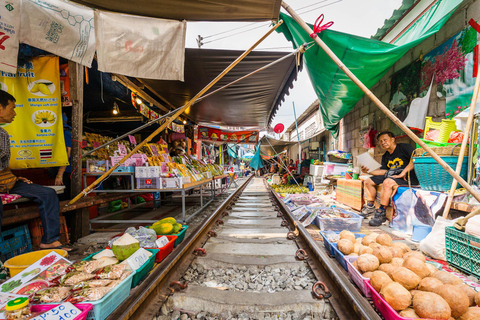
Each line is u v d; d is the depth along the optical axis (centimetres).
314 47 422
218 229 395
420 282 157
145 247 221
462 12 371
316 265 232
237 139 1115
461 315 137
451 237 237
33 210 299
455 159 313
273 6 253
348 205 582
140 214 546
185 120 933
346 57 421
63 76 360
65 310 122
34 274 162
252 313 171
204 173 644
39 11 281
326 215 398
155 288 177
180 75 298
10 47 271
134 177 465
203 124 1109
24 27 277
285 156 2375
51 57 342
